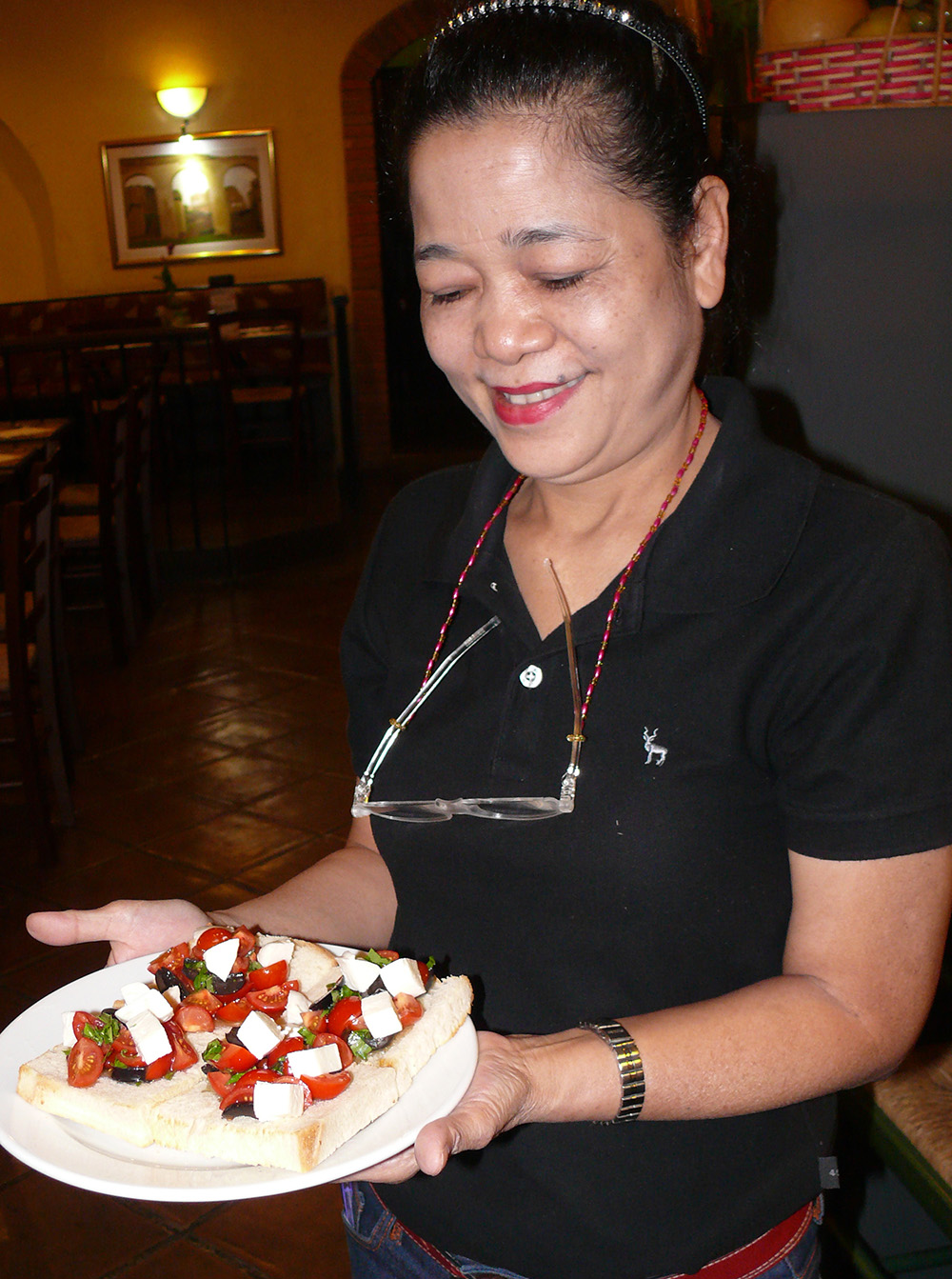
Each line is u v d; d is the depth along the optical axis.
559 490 0.99
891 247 1.56
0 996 2.86
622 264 0.82
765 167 1.52
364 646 1.18
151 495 5.84
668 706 0.92
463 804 0.97
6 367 6.49
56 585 4.14
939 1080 1.54
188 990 1.02
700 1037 0.85
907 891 0.84
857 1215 1.75
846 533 0.89
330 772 4.05
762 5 1.62
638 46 0.81
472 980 1.02
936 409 1.63
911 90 1.52
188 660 5.20
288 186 8.56
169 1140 0.87
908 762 0.84
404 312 10.13
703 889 0.91
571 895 0.94
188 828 3.69
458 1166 1.02
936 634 0.85
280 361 8.46
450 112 0.80
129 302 8.64
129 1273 2.13
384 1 8.16
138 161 8.57
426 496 1.18
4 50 8.34
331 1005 0.99
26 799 3.48
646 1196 0.96
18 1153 0.87
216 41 8.30
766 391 1.65
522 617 1.00
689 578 0.92
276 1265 2.14
